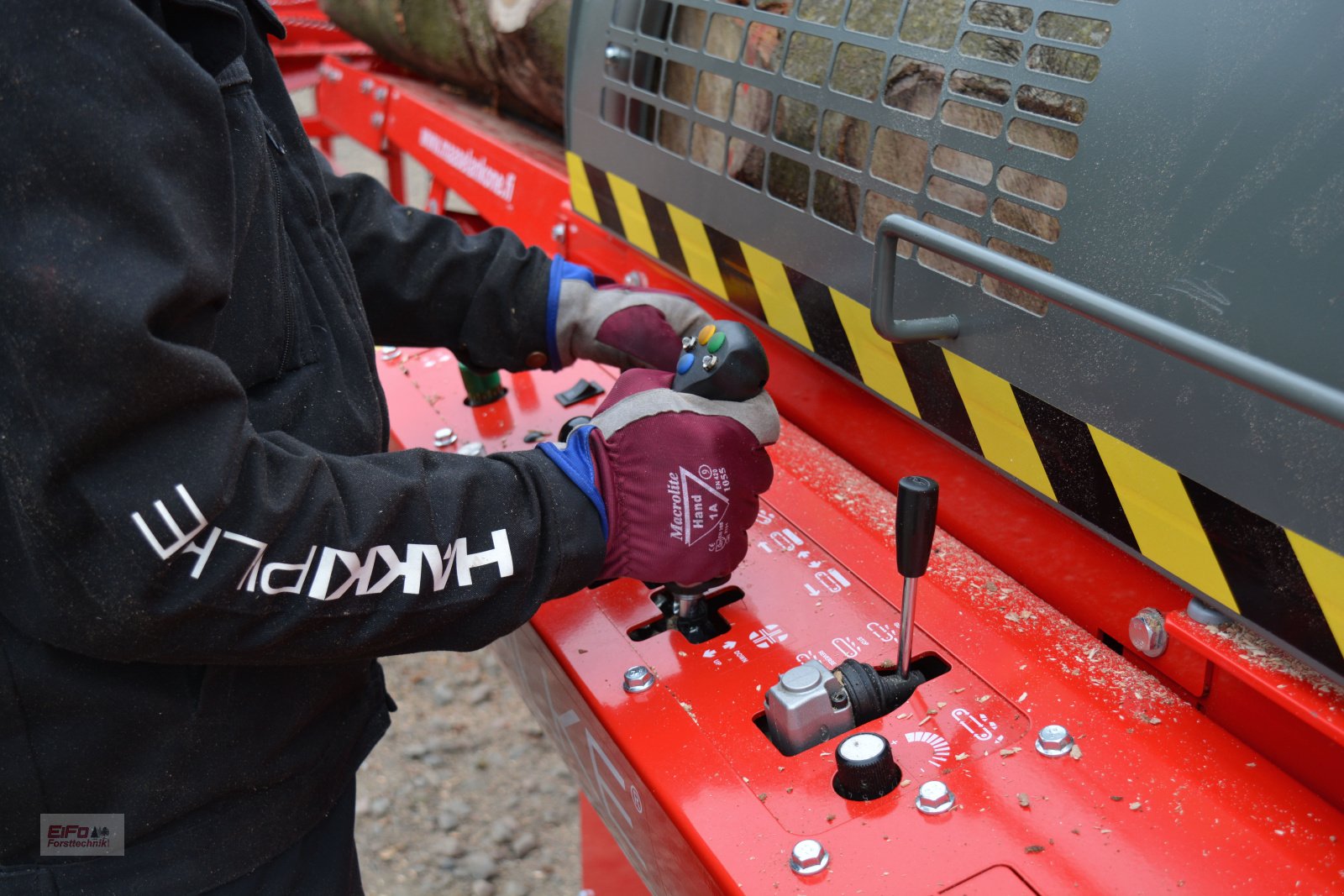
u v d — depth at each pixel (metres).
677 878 1.04
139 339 0.72
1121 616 1.05
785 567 1.18
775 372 1.48
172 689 0.92
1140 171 0.89
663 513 1.00
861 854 0.86
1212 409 0.86
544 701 1.37
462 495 0.92
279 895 1.05
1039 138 1.02
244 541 0.80
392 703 1.21
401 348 1.71
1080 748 0.92
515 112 2.67
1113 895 0.80
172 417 0.76
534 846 2.30
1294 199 0.78
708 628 1.13
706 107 1.50
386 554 0.87
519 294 1.31
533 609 0.95
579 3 1.70
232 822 1.00
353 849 1.17
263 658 0.86
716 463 1.02
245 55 1.01
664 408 1.02
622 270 1.83
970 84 1.08
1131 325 0.82
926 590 1.13
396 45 2.76
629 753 0.99
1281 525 0.83
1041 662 1.02
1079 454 1.00
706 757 0.97
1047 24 0.99
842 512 1.25
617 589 1.20
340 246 1.08
